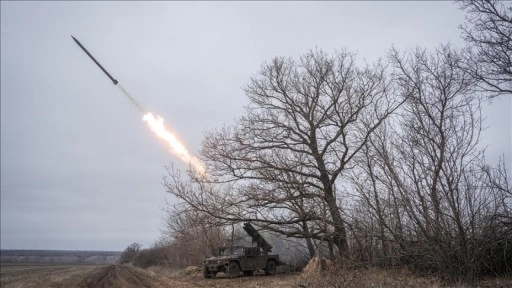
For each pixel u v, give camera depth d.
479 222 14.52
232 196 23.47
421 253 16.38
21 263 100.44
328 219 21.55
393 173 15.93
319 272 17.70
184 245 40.09
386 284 14.61
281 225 23.94
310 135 24.12
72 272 47.06
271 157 23.48
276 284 19.92
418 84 17.61
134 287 24.64
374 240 18.88
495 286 13.45
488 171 14.33
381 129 17.98
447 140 14.90
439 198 14.97
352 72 23.81
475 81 16.42
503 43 15.09
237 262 27.44
